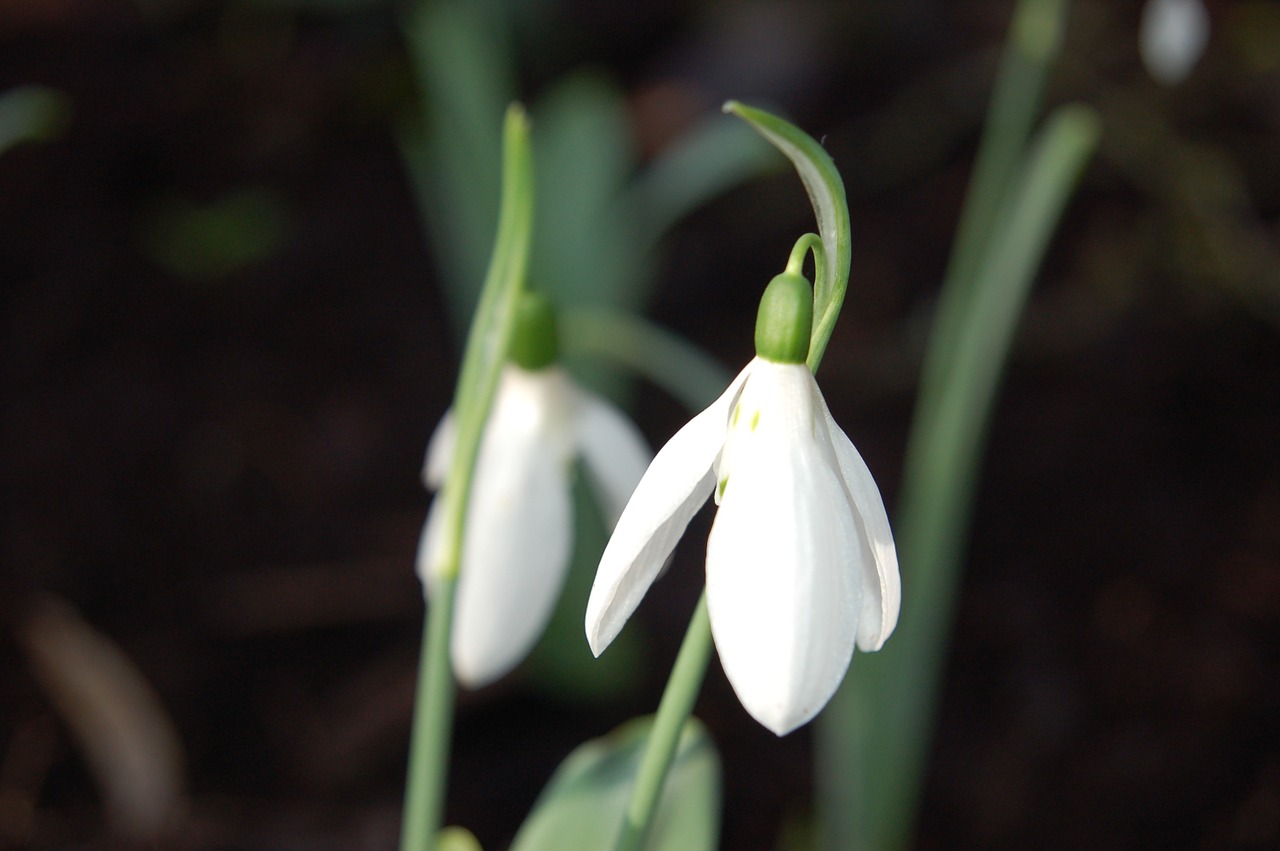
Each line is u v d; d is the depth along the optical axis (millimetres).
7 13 789
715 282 705
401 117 760
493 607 303
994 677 566
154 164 742
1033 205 378
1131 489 620
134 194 733
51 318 673
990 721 553
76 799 518
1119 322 668
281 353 668
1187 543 598
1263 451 624
